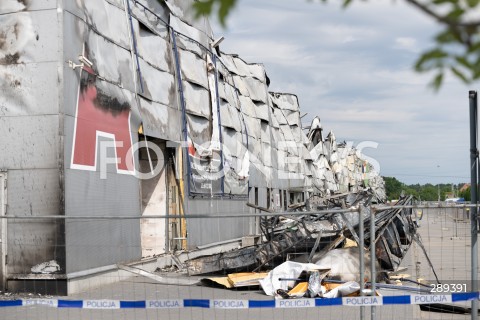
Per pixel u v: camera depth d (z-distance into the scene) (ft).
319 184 196.03
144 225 61.00
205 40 76.64
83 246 41.83
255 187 104.83
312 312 33.17
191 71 68.80
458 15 4.94
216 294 40.16
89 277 42.27
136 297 38.75
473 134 26.08
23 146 40.47
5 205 40.52
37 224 39.86
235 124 87.86
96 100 44.70
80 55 42.55
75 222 40.91
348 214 47.73
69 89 40.88
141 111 53.36
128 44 51.88
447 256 66.08
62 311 33.35
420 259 63.77
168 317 31.94
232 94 89.92
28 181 40.27
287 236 47.88
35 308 34.12
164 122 59.00
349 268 41.16
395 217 54.60
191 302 23.97
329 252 42.96
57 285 39.42
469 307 33.58
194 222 67.67
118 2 50.47
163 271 54.08
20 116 40.60
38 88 40.37
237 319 31.37
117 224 47.52
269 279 40.27
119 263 47.52
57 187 39.83
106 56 46.96
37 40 40.55
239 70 106.01
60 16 40.32
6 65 40.96
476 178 26.32
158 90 58.23
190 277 47.67
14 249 40.06
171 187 63.10
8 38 41.01
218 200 77.97
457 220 63.62
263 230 50.08
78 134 41.88
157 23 60.49
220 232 78.59
